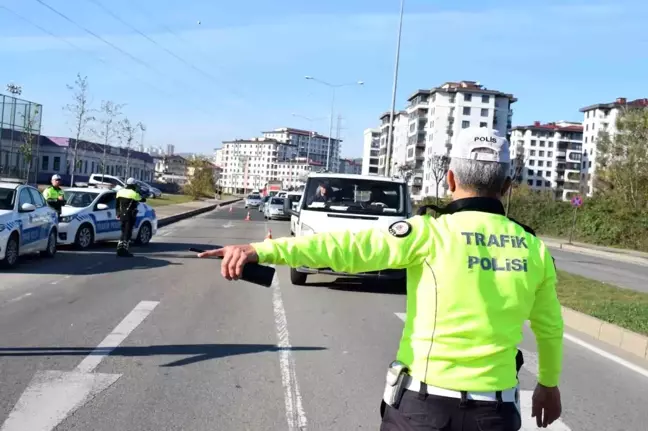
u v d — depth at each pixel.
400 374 2.40
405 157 136.62
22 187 13.44
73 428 4.55
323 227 11.80
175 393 5.41
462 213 2.49
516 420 2.40
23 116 40.28
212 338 7.46
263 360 6.59
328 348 7.22
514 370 2.41
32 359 6.23
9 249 12.27
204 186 70.69
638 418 5.48
